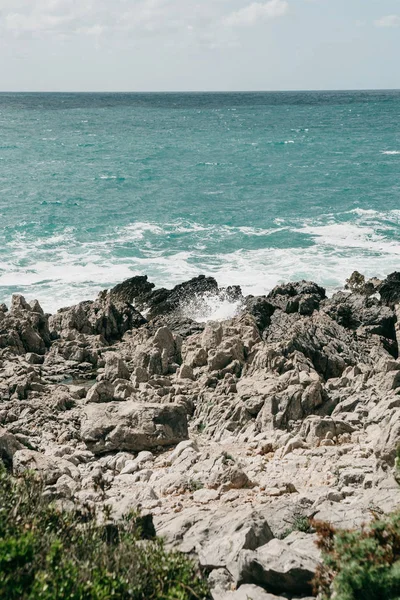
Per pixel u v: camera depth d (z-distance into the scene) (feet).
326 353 94.43
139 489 54.85
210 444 67.15
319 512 42.24
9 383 83.76
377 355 97.55
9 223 190.49
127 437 65.72
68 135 443.73
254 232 183.42
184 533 42.09
